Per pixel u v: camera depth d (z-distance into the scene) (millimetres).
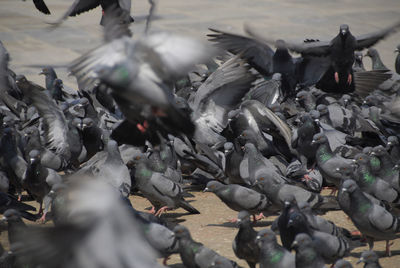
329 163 12180
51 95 16859
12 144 12797
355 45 14133
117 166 11742
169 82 4762
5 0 43281
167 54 4352
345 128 15305
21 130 15883
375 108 15531
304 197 10820
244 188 11133
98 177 11672
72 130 13953
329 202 10914
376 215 9633
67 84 24578
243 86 13727
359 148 13953
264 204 11117
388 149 13375
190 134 4906
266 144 13758
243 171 12641
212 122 13805
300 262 8008
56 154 13633
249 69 13680
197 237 11008
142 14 38188
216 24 35812
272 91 15586
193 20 36781
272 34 33562
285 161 13766
